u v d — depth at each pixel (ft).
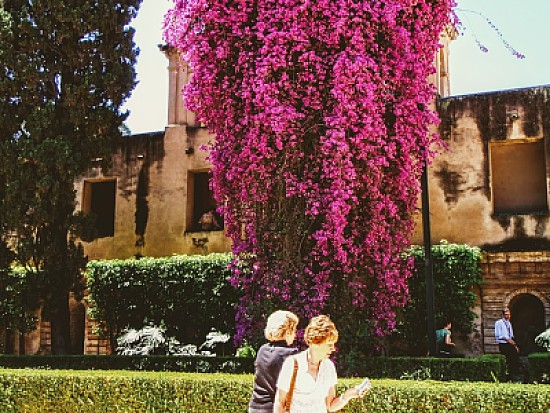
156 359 48.70
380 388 27.22
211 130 46.93
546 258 58.80
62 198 61.62
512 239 61.67
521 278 59.88
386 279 42.93
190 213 71.10
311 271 41.83
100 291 67.62
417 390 26.78
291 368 19.77
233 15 44.14
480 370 39.06
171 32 46.65
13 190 60.03
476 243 62.54
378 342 42.73
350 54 41.91
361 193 42.86
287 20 42.55
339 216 40.55
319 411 19.66
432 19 46.01
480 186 63.16
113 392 32.07
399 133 43.73
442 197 63.93
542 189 64.18
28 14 61.16
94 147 62.85
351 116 41.27
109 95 63.00
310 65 42.47
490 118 63.87
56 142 60.08
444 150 62.64
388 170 44.27
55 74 62.28
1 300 62.39
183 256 66.28
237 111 44.24
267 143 42.45
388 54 43.73
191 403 30.17
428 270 44.80
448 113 64.90
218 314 62.95
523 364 55.21
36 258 61.62
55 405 33.37
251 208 43.32
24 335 72.23
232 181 44.21
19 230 61.00
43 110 60.18
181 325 64.64
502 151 65.92
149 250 70.85
